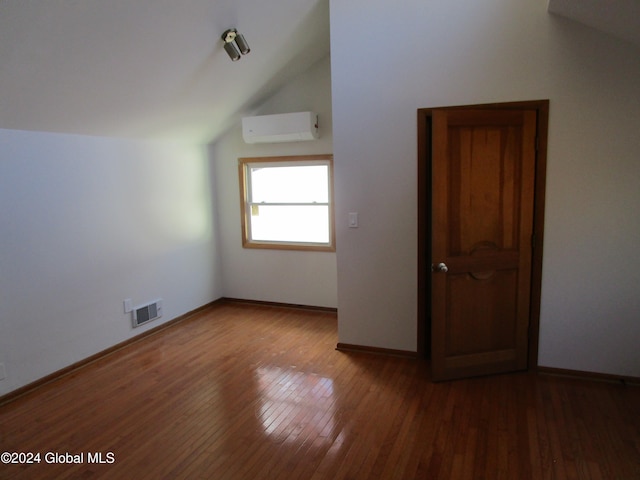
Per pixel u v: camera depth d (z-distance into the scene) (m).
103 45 2.37
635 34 2.31
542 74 2.60
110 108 3.00
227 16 2.73
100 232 3.33
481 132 2.64
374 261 3.18
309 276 4.43
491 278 2.78
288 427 2.33
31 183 2.80
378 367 3.06
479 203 2.70
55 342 2.99
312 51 3.80
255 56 3.33
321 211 4.33
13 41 2.04
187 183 4.27
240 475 1.96
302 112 3.94
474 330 2.82
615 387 2.68
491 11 2.64
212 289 4.71
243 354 3.35
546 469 1.95
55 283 2.98
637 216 2.57
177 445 2.19
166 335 3.80
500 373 2.90
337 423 2.36
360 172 3.10
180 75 3.05
